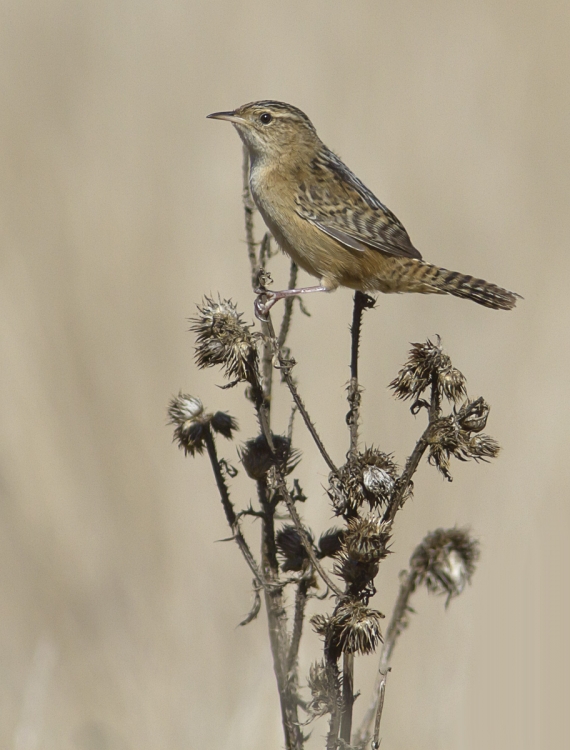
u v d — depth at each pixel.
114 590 12.00
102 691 11.01
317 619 6.16
